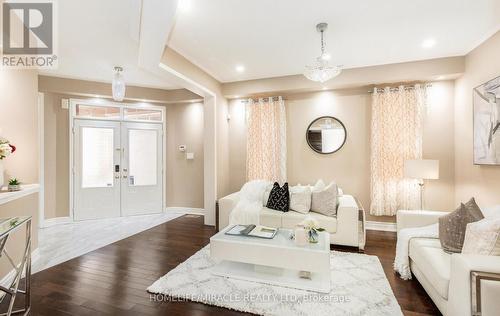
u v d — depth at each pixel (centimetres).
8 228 161
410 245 234
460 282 151
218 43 301
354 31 272
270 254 225
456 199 360
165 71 311
